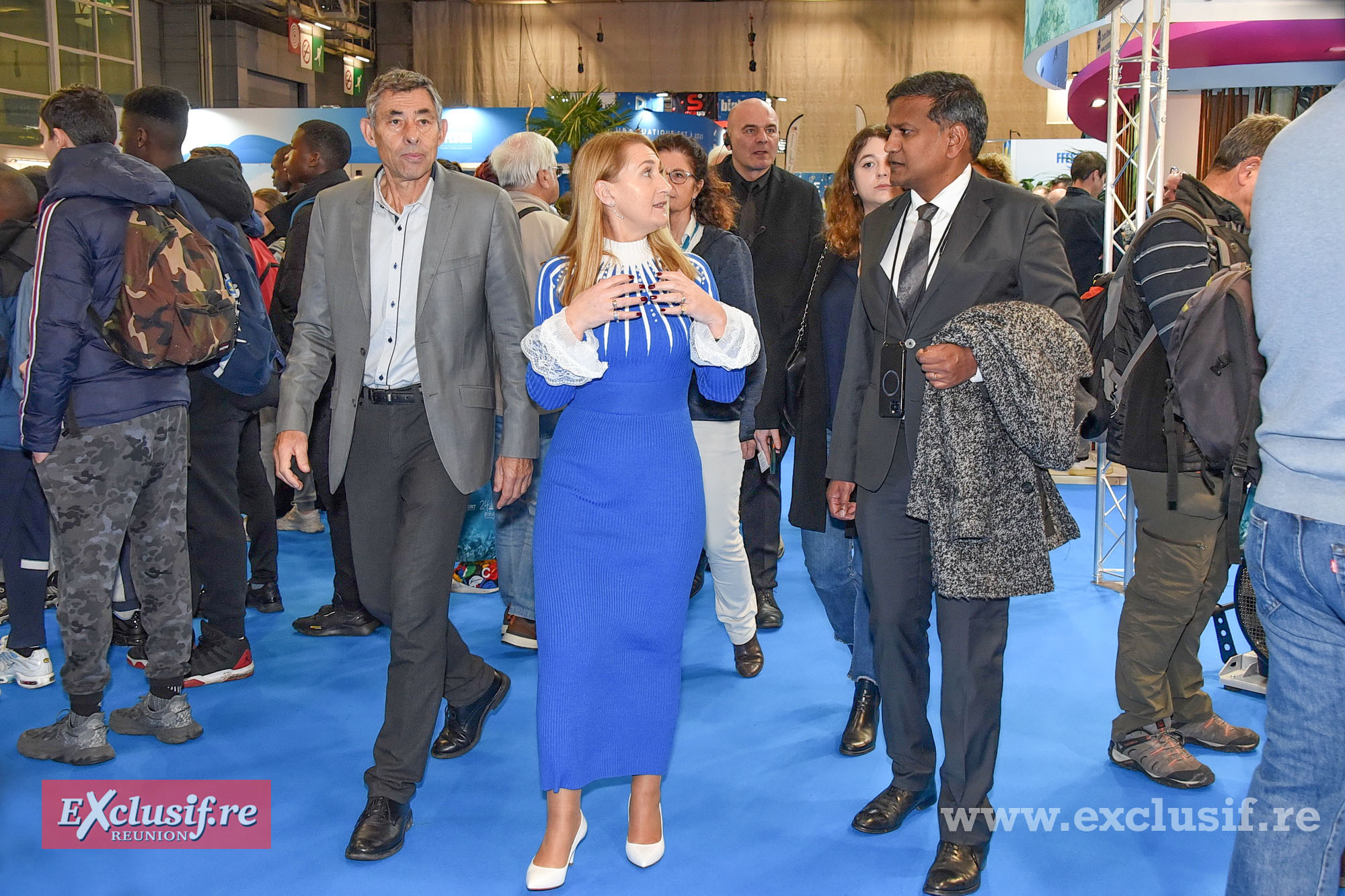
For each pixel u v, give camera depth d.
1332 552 1.42
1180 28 7.68
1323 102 1.44
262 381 3.06
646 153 2.11
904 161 2.19
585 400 2.13
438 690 2.43
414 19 23.61
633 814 2.31
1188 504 2.59
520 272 2.50
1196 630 2.80
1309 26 7.51
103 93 2.62
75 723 2.79
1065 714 3.13
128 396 2.65
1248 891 1.57
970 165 2.24
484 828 2.48
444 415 2.40
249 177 14.41
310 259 2.53
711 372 2.23
